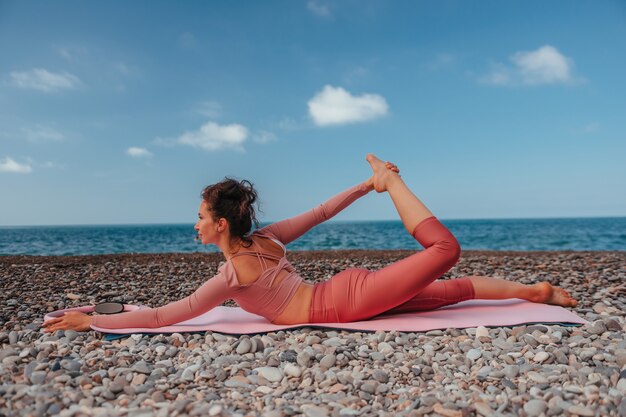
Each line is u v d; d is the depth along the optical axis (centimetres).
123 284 673
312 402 246
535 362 307
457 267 820
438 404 236
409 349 337
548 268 788
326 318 381
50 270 812
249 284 368
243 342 338
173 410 227
